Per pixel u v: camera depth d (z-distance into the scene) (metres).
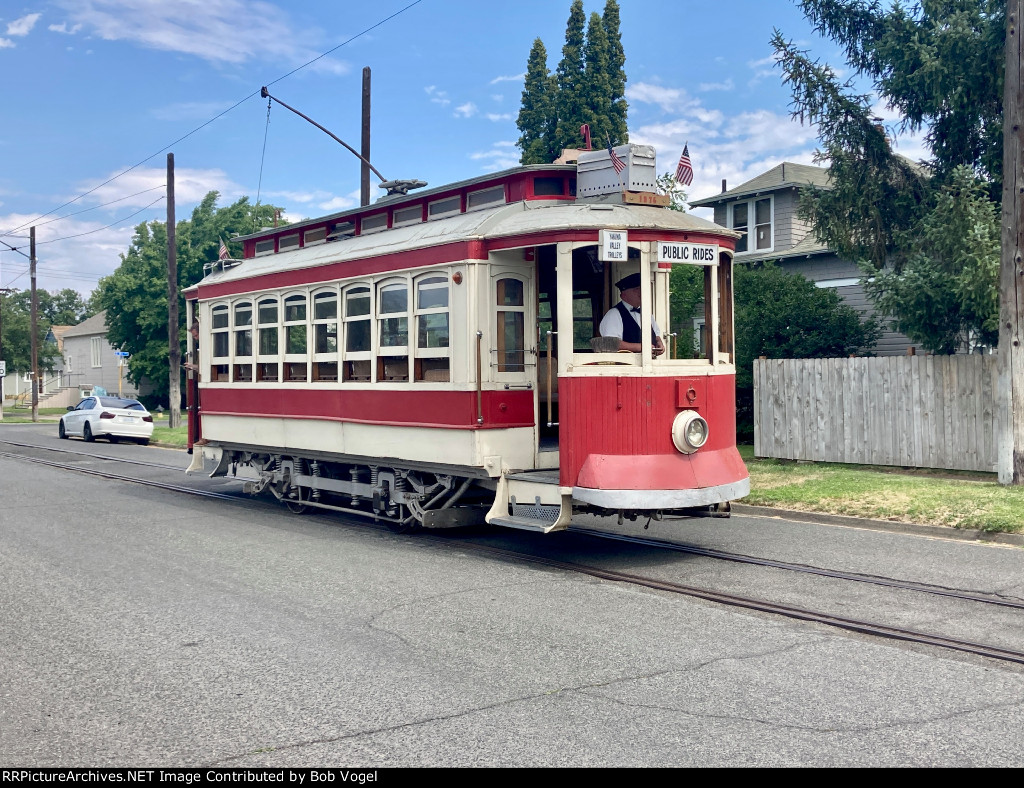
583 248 9.27
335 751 4.29
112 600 7.29
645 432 8.05
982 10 13.95
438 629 6.34
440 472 9.46
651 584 7.60
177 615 6.80
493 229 8.78
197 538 10.21
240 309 12.84
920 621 6.37
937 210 13.45
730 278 8.85
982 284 12.48
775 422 15.31
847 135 15.07
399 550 9.41
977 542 9.34
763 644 5.91
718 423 8.49
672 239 8.21
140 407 28.30
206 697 5.05
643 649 5.83
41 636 6.30
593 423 8.05
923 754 4.16
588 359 8.14
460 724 4.60
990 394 12.77
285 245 12.70
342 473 11.59
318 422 11.18
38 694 5.14
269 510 12.66
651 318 8.37
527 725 4.57
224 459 13.68
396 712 4.78
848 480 12.23
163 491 14.91
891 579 7.67
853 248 15.58
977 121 14.45
